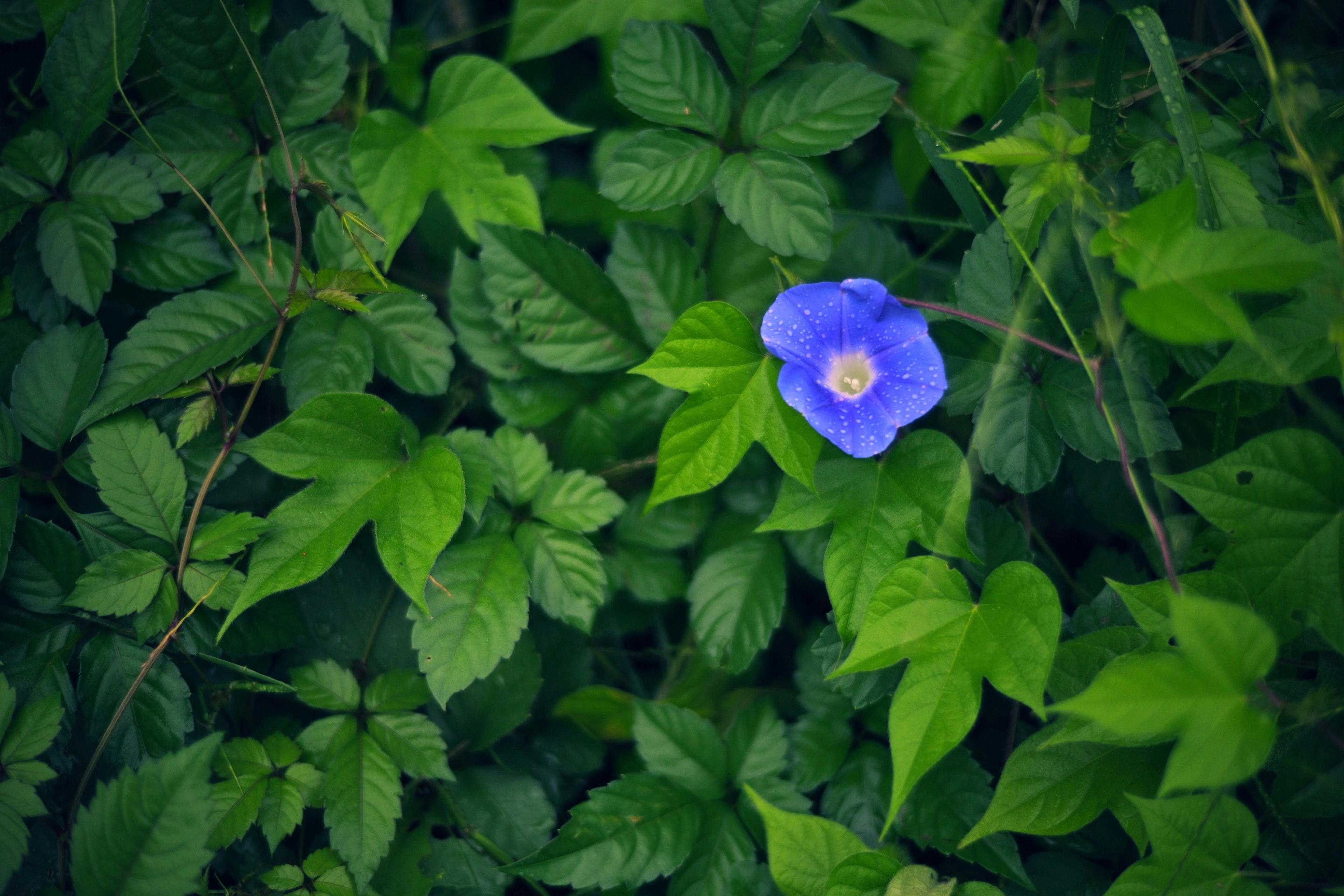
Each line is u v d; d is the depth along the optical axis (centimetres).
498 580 53
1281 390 51
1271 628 47
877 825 53
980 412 53
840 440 50
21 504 53
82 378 53
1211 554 50
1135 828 49
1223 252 45
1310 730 48
